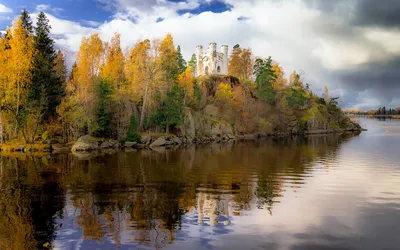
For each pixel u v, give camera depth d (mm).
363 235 12609
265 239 12047
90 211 15539
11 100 49562
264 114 100562
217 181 23781
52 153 44969
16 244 11305
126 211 15594
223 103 91938
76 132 56125
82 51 64875
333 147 55719
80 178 24719
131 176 25781
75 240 11727
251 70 141625
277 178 25156
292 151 48500
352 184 22828
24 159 37188
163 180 24094
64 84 68250
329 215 15258
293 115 111375
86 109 55094
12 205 16641
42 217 14531
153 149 52531
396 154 43906
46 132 52344
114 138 59156
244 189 21047
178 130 69375
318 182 23594
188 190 20609
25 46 49281
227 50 122688
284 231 12938
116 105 59500
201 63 128250
